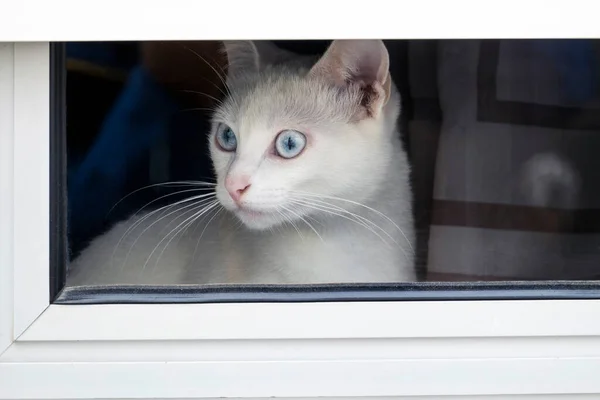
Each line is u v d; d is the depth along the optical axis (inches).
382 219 54.3
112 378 37.8
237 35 33.5
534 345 38.6
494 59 55.6
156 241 50.1
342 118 51.2
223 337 37.9
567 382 38.5
